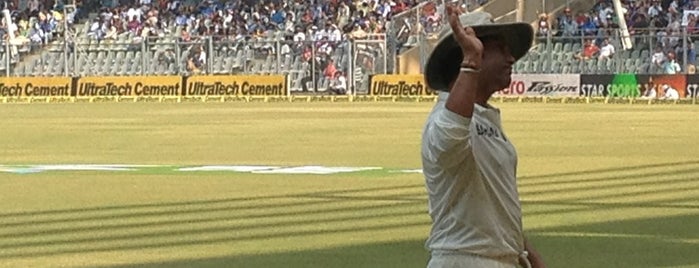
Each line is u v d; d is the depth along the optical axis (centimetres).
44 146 2856
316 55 5341
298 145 2794
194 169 2238
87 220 1548
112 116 4084
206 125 3553
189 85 5312
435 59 561
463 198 550
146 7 6469
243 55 5488
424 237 1358
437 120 535
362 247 1291
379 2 6059
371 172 2145
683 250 1251
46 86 5416
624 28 4919
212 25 6219
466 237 553
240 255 1247
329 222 1497
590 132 3086
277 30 6044
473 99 529
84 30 6391
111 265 1198
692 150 2536
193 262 1209
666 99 4622
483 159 550
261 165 2308
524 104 4625
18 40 6122
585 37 4928
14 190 1908
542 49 5031
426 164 552
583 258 1207
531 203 1673
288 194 1814
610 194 1770
